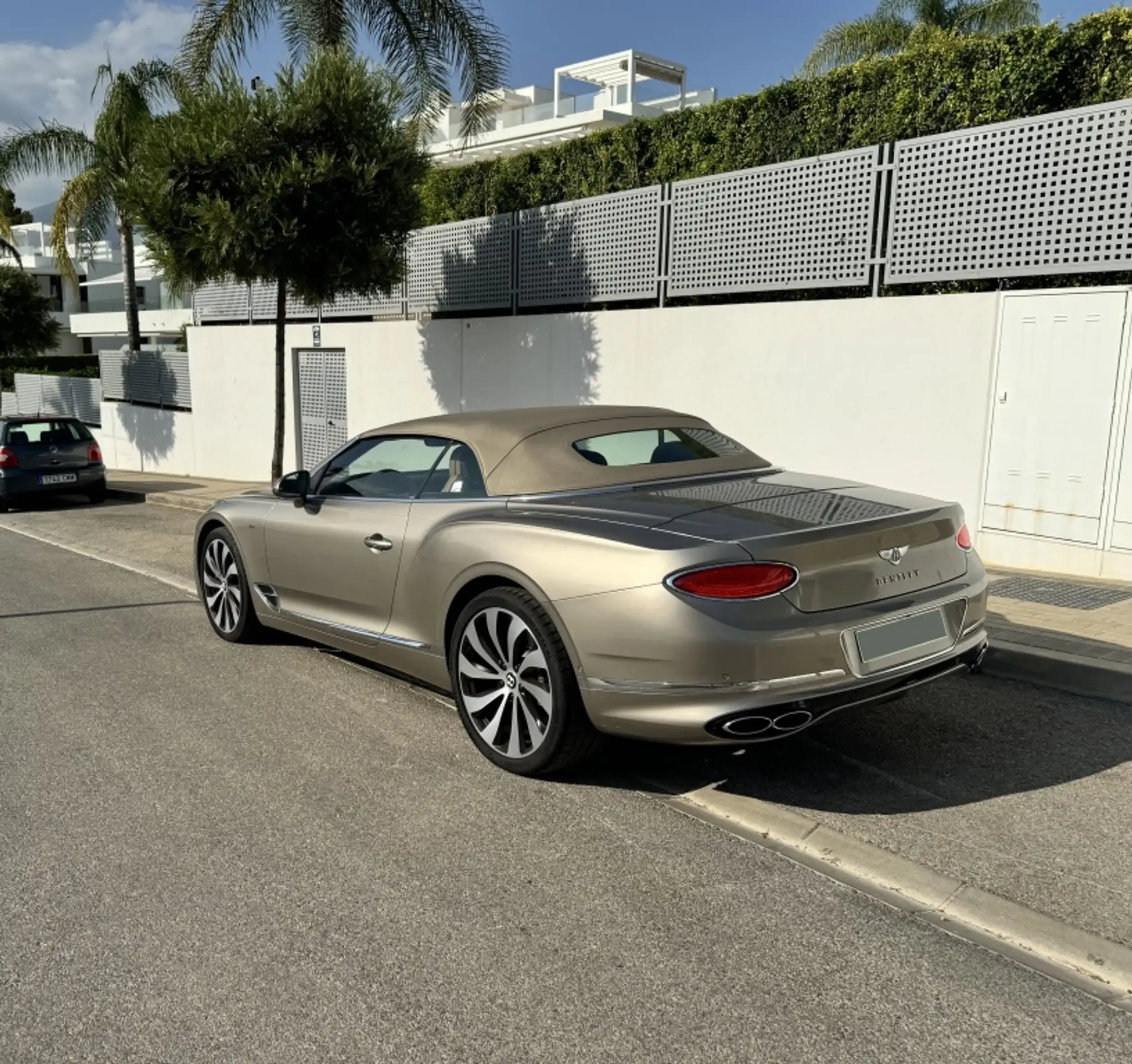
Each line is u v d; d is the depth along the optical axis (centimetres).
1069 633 564
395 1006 262
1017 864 333
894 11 2008
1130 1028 250
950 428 788
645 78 3541
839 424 862
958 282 850
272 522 567
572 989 268
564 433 464
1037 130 737
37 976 277
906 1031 249
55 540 1157
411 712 501
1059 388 723
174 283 1196
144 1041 249
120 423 2089
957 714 478
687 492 430
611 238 1070
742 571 344
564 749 391
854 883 326
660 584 350
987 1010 257
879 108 941
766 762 425
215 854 348
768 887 323
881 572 374
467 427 478
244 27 1367
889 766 419
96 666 593
